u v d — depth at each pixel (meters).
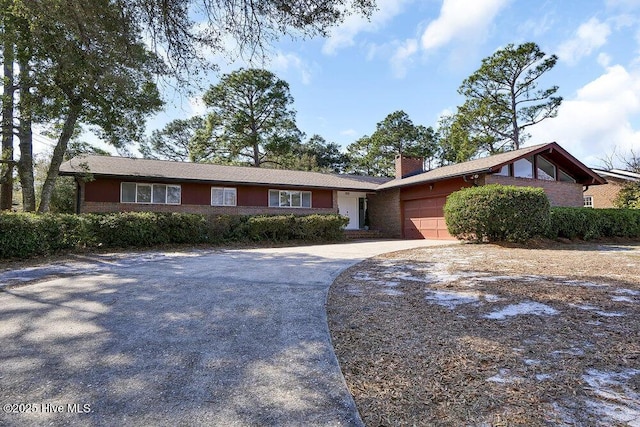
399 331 3.45
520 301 4.32
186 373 2.61
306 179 18.19
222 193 15.64
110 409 2.13
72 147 12.71
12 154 12.26
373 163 34.81
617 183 19.91
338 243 14.20
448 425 1.95
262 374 2.60
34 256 8.67
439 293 4.88
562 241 11.91
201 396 2.29
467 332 3.36
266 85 24.77
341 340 3.26
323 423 1.98
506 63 23.08
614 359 2.73
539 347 2.97
